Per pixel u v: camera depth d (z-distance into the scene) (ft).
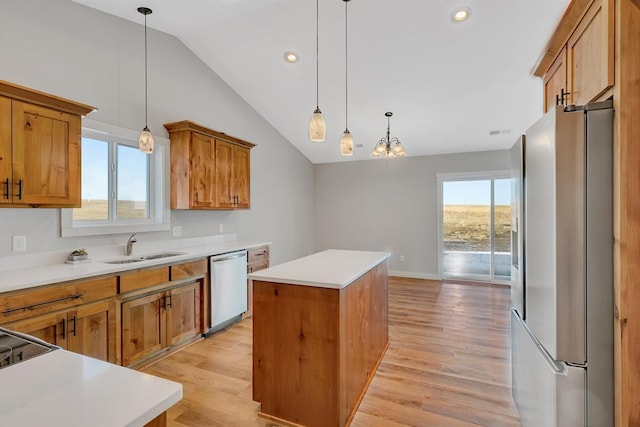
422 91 13.16
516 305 6.33
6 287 6.06
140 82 10.73
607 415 4.06
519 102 13.53
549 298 4.42
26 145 6.93
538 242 4.88
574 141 4.11
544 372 4.64
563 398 4.20
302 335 6.37
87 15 9.28
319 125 7.75
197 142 11.50
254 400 6.79
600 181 4.05
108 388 2.49
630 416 3.85
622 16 3.84
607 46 4.00
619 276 3.89
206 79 13.28
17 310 6.22
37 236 8.16
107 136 10.02
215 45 12.01
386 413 6.78
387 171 20.97
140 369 8.60
